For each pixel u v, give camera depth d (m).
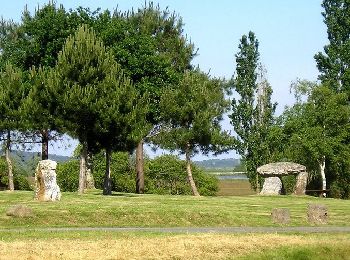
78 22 55.62
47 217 29.02
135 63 55.50
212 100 52.28
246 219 30.06
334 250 20.09
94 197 40.22
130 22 61.84
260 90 67.88
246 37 68.44
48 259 16.94
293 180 67.00
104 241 20.59
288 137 67.50
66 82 42.56
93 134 44.59
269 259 18.66
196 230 26.25
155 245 19.44
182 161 76.44
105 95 42.78
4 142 53.19
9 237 22.36
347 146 64.19
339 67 76.00
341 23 76.94
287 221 29.34
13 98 48.19
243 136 67.38
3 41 57.91
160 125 56.69
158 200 38.75
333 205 38.50
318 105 65.69
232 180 121.31
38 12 56.09
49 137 55.38
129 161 76.25
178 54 62.69
